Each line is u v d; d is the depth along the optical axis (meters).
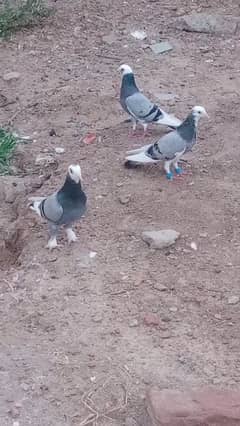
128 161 2.98
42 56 4.00
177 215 2.76
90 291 2.44
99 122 3.41
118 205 2.82
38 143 3.28
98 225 2.73
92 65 3.91
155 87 3.67
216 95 3.60
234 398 1.98
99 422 2.01
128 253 2.60
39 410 2.04
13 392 2.09
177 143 2.86
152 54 4.00
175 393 1.99
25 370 2.16
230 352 2.22
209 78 3.76
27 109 3.54
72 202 2.52
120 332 2.28
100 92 3.63
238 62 3.92
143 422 2.00
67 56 3.99
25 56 4.00
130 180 2.96
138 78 3.76
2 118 3.48
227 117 3.40
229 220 2.74
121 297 2.41
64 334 2.29
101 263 2.56
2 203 2.94
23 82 3.76
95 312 2.36
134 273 2.51
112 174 3.00
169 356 2.20
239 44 4.09
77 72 3.84
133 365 2.17
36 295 2.43
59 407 2.05
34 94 3.66
